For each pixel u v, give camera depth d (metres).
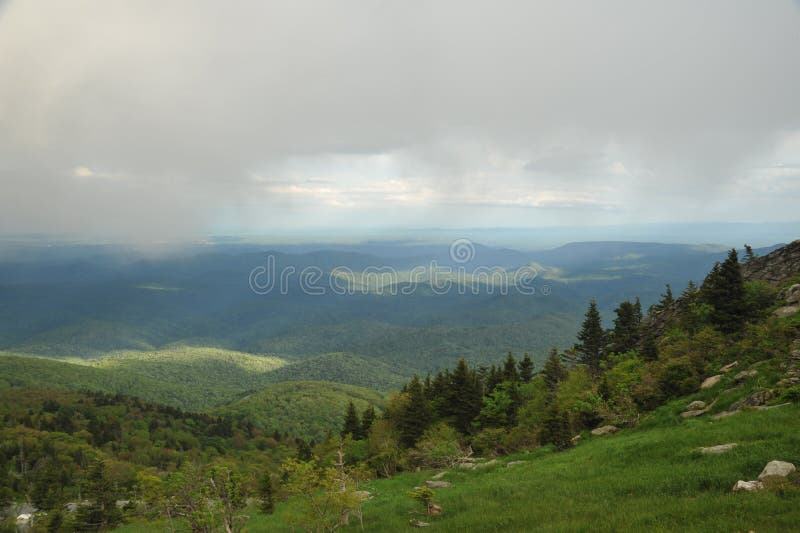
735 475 19.97
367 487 43.69
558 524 18.78
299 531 29.67
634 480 23.44
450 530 22.17
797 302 52.72
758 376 34.88
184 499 21.17
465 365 84.00
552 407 51.47
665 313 95.25
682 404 39.31
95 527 71.69
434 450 58.31
